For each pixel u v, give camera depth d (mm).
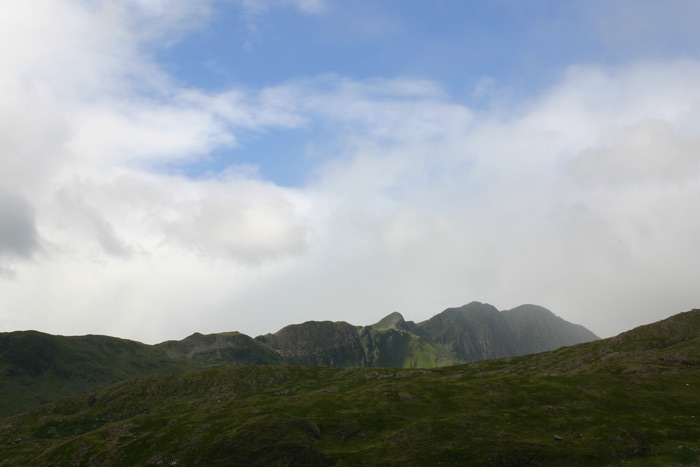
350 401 149375
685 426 109938
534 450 98188
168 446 113688
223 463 101312
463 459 96812
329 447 110125
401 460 98562
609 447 99188
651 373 149875
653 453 96250
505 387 153125
